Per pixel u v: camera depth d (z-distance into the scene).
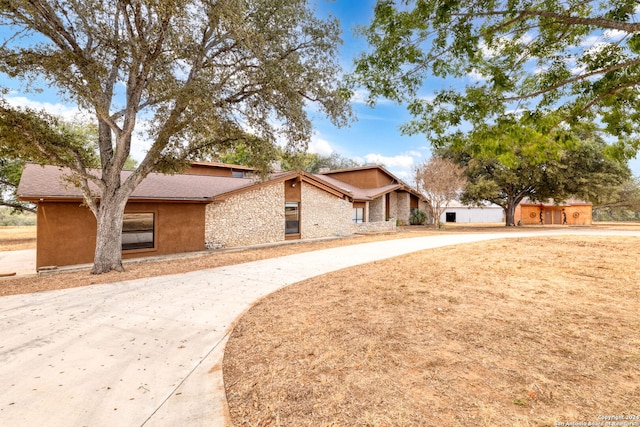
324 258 9.88
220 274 7.70
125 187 8.46
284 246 13.74
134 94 7.98
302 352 3.27
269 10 8.14
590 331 3.46
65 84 6.50
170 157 9.05
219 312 4.85
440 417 2.10
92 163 9.37
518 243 11.78
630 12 3.47
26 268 9.77
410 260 8.76
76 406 2.46
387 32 4.29
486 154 5.03
